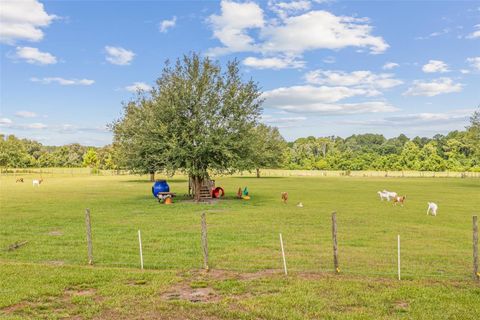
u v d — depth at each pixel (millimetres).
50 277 12656
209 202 38000
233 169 38000
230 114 38000
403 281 12086
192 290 11531
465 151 141625
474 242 12445
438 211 32031
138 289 11523
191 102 36812
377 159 146750
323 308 9938
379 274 12984
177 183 70938
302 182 77188
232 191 53250
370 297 10609
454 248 17703
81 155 192000
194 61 37875
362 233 21500
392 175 119500
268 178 96375
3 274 13031
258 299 10555
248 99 38531
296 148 174625
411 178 99812
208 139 35750
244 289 11500
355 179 92438
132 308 10086
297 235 20703
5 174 123688
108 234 20828
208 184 42656
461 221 26594
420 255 16062
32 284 11953
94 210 31641
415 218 27828
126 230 22141
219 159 37625
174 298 10875
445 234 21391
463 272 13359
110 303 10391
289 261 14906
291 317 9344
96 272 13281
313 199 41625
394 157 142625
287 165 155250
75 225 24047
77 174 125562
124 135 50281
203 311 9836
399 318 9250
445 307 9898
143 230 22156
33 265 14281
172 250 17000
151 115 37938
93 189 56500
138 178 94375
